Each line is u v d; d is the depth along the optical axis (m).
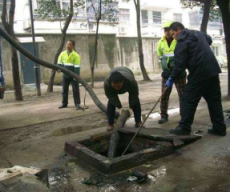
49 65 5.96
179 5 30.67
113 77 3.86
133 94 4.34
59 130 5.23
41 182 2.52
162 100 5.10
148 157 3.33
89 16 21.61
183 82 4.81
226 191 2.50
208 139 4.00
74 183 2.88
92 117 6.19
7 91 13.91
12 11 9.50
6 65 14.75
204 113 5.73
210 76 3.79
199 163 3.19
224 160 3.22
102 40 18.17
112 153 3.61
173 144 3.60
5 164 3.57
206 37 4.00
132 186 2.74
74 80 7.18
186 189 2.59
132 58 19.72
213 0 11.88
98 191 2.68
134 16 26.75
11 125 5.90
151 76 18.98
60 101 9.32
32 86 14.61
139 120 4.76
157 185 2.72
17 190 2.34
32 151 4.04
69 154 3.76
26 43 15.71
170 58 4.78
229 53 7.13
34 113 7.19
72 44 7.03
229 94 7.31
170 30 4.15
